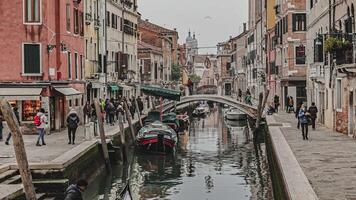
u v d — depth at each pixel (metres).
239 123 56.06
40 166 17.81
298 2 45.97
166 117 43.06
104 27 42.72
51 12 28.75
